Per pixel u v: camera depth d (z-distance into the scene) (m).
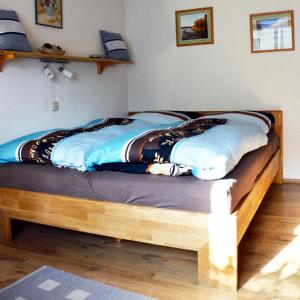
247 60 3.86
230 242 1.83
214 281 1.89
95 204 2.15
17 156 2.46
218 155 1.92
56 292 1.88
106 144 2.27
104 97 3.97
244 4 3.78
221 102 4.03
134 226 2.06
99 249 2.39
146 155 2.06
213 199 1.83
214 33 3.94
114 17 4.08
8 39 2.58
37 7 3.01
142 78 4.35
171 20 4.10
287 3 3.63
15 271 2.12
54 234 2.66
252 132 2.66
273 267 2.07
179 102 4.22
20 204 2.44
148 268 2.12
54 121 3.27
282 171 3.86
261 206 3.13
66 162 2.32
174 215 1.93
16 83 2.86
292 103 3.76
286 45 3.69
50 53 2.91
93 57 3.50
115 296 1.83
